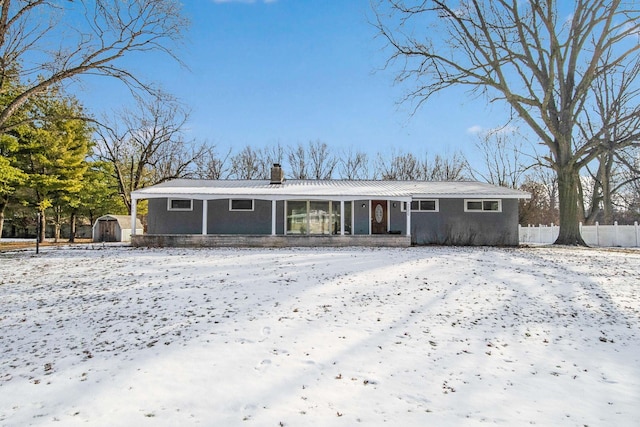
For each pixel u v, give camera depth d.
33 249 17.12
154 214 18.88
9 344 5.25
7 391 3.88
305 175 44.66
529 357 4.91
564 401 3.76
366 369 4.43
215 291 7.98
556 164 19.75
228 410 3.48
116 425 3.21
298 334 5.49
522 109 19.88
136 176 30.84
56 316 6.46
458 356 4.88
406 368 4.49
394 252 14.47
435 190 19.33
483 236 19.25
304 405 3.59
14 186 24.06
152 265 11.24
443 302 7.29
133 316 6.39
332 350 4.95
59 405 3.58
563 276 9.77
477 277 9.45
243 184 20.56
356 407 3.56
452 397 3.81
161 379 4.11
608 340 5.58
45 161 24.08
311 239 17.12
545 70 20.19
